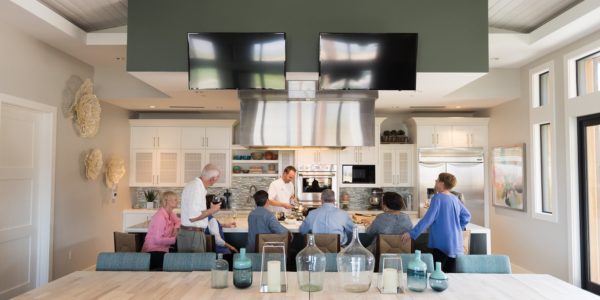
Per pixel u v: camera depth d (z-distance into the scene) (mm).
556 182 5383
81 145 5965
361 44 4195
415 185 7727
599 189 4777
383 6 4363
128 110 7715
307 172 7789
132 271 2893
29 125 4879
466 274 2793
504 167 6785
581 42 4859
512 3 4555
